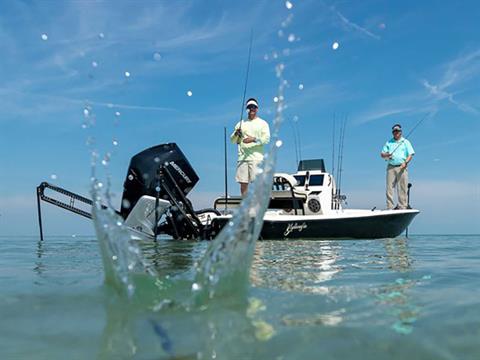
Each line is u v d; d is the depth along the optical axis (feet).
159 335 5.46
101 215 8.76
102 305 6.97
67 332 5.62
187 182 25.82
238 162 25.98
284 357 4.72
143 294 7.45
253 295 7.69
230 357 4.72
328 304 7.13
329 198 32.58
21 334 5.55
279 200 32.27
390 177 32.01
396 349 4.99
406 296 7.94
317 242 23.67
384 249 18.94
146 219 24.63
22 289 8.42
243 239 7.79
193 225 25.59
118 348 5.01
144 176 24.90
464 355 4.82
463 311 6.75
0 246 21.24
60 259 14.61
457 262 13.96
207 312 6.41
